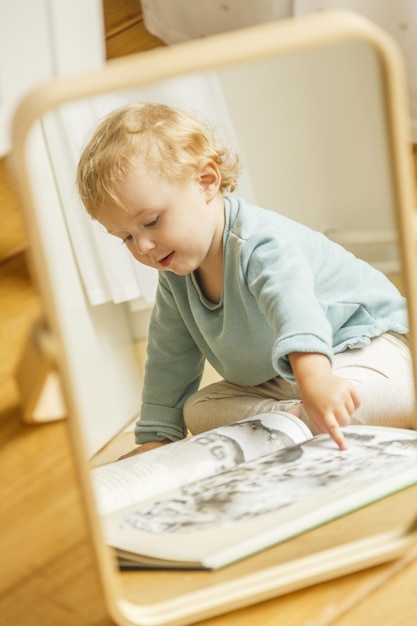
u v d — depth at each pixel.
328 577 0.83
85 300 1.21
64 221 1.19
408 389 1.05
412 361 0.79
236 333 1.12
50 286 0.67
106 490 0.95
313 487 0.87
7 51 0.78
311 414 0.96
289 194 1.21
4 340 1.19
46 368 0.71
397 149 0.69
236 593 0.81
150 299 1.25
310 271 1.06
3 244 1.30
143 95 1.14
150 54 0.63
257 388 1.15
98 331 1.21
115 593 0.78
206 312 1.13
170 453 1.00
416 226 0.96
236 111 1.15
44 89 0.62
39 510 0.96
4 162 1.33
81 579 0.87
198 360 1.21
